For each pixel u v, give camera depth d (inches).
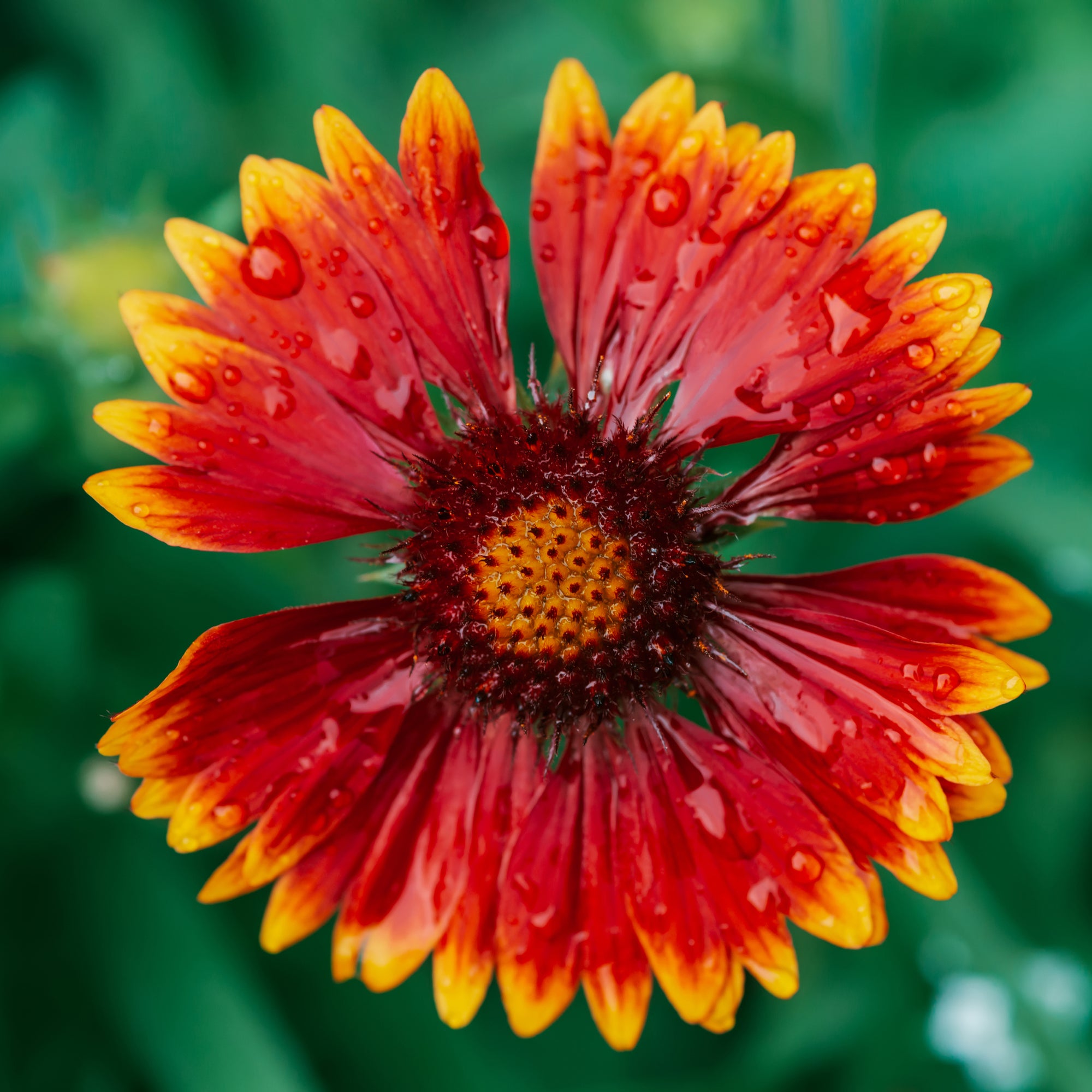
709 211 11.6
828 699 11.8
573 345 11.8
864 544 14.3
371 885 11.7
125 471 11.4
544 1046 14.0
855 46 14.1
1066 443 14.2
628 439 11.9
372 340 11.6
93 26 14.6
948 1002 14.0
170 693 11.4
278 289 11.5
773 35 14.6
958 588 11.8
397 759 11.9
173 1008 13.4
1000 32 14.4
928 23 14.3
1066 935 14.1
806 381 11.6
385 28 15.1
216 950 13.5
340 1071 13.6
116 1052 13.5
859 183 11.5
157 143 14.5
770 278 11.6
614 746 12.0
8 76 14.6
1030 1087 13.9
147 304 11.4
